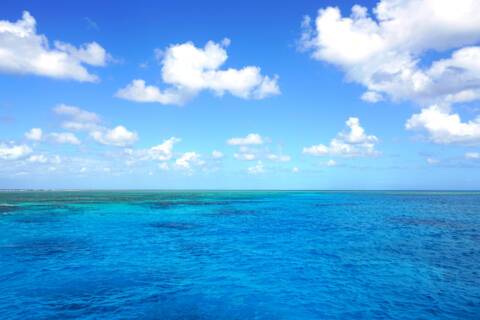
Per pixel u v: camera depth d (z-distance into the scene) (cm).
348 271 1430
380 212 4400
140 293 1151
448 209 4888
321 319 946
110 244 2036
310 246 1991
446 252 1816
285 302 1070
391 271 1426
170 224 3028
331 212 4403
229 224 3053
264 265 1533
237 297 1115
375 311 998
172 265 1530
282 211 4538
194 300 1086
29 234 2388
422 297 1116
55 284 1244
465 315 969
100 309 1009
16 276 1343
